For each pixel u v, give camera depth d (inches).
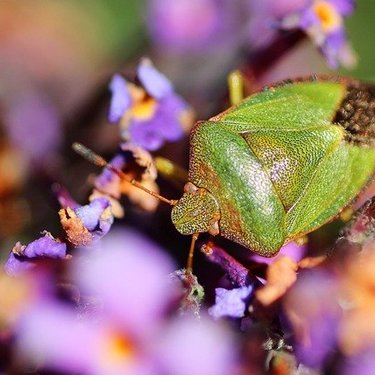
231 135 2.8
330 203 2.9
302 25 3.3
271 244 2.8
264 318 2.6
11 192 3.3
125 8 4.2
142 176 2.9
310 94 2.9
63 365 2.7
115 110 3.1
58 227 3.1
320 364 2.6
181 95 3.7
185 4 3.9
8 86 3.8
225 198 2.8
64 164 3.4
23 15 4.1
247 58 3.5
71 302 2.7
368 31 4.3
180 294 2.7
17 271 2.7
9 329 2.7
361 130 2.9
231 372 2.6
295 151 2.8
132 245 2.8
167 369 2.6
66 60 4.0
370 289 2.6
